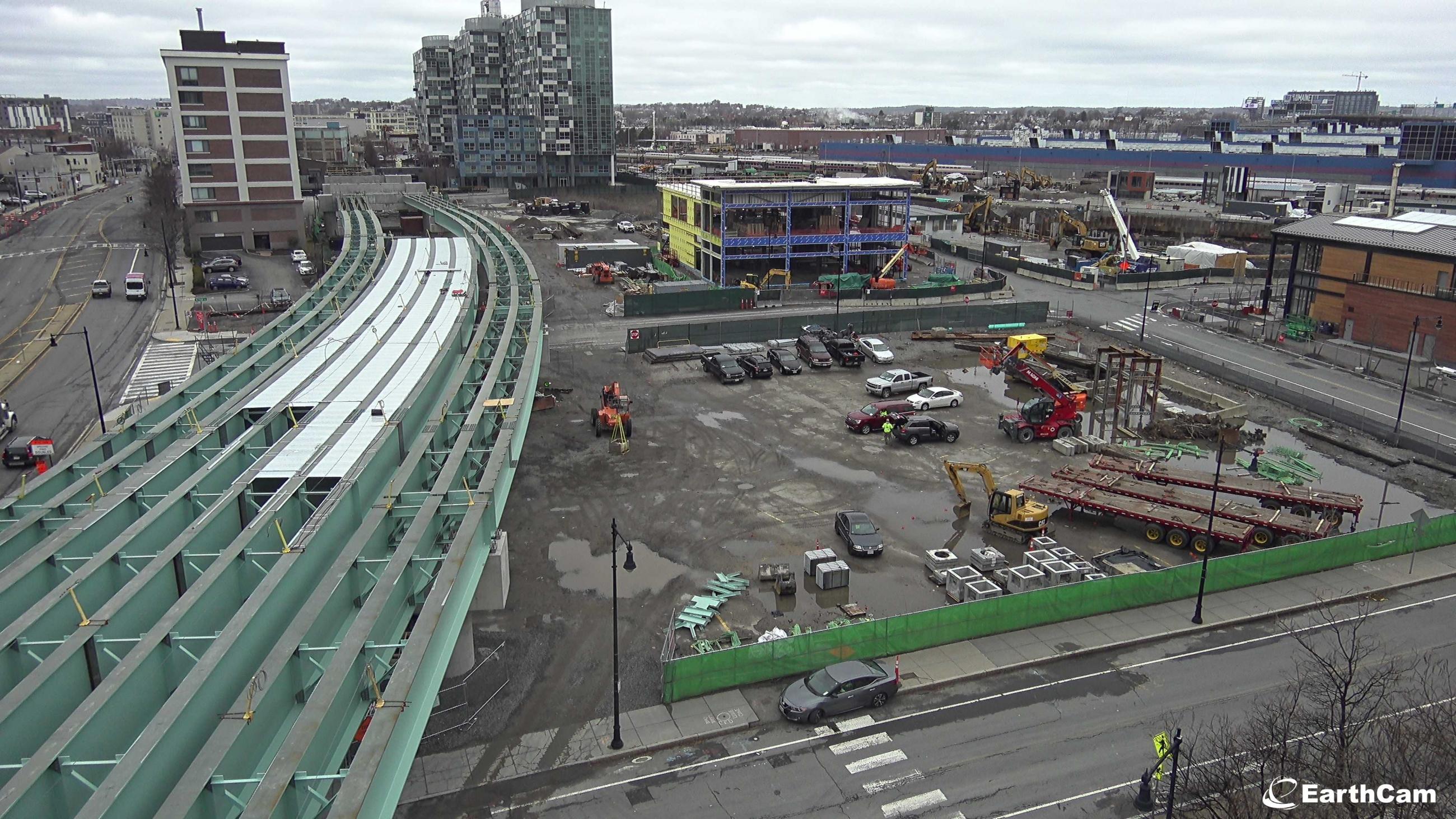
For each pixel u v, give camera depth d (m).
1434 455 53.69
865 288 98.19
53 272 108.31
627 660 32.94
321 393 37.62
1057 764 27.80
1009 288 102.88
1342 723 23.69
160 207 129.50
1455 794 23.08
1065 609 35.78
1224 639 34.81
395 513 27.34
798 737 29.05
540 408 60.91
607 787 26.64
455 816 25.41
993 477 49.16
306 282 104.38
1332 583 38.94
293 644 19.67
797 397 64.62
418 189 156.75
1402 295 75.50
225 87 118.06
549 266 115.00
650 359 72.56
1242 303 94.75
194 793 15.27
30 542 27.78
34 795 15.55
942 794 26.55
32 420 58.44
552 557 40.75
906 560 41.25
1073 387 60.16
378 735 17.11
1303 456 54.16
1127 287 105.31
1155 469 49.06
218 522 26.33
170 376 67.81
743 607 36.97
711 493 48.19
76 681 20.23
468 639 31.59
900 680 32.00
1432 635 34.91
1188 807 24.38
